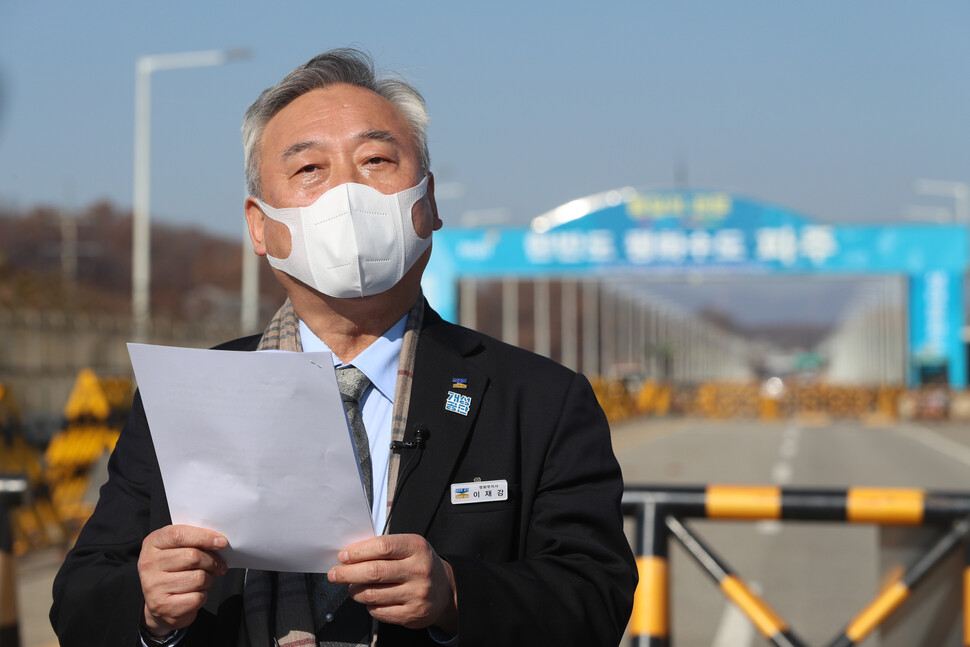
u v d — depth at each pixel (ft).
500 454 6.61
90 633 6.33
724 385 161.58
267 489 5.94
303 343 7.09
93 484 31.12
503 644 6.00
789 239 132.26
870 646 21.43
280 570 6.16
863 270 132.77
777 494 12.70
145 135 74.64
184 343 78.95
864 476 59.67
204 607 6.60
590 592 6.30
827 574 28.81
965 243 133.18
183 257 204.03
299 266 6.73
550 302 319.27
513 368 6.96
